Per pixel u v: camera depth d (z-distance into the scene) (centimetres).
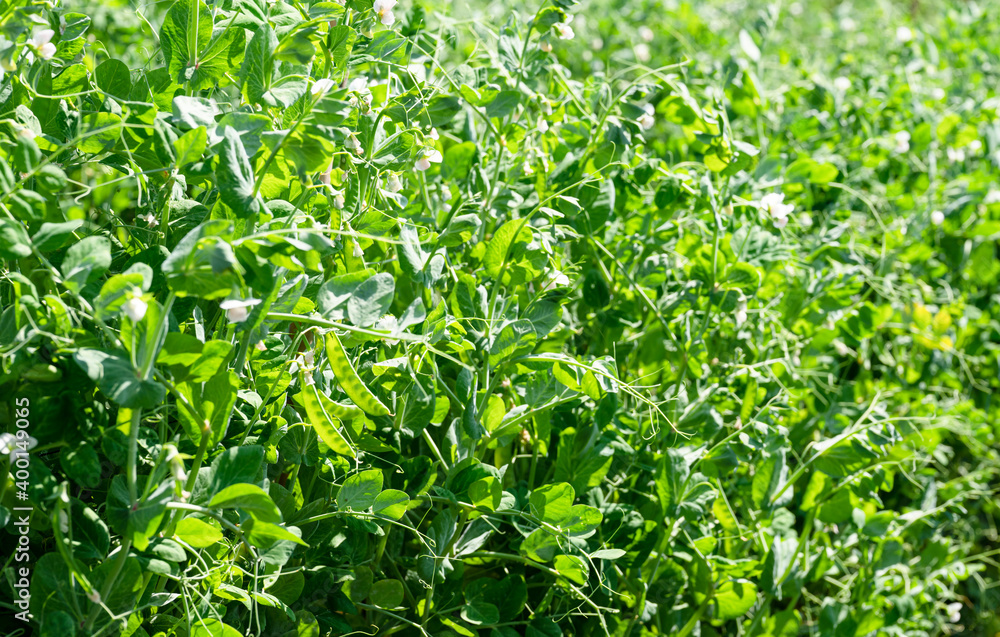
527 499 174
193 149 129
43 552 138
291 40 136
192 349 115
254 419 140
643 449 198
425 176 194
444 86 207
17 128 128
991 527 300
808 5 623
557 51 375
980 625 288
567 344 218
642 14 425
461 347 164
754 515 214
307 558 154
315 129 121
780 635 216
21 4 132
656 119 342
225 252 104
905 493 281
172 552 118
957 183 307
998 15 466
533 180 206
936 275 305
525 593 173
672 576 197
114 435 125
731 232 220
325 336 135
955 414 275
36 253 113
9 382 120
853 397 263
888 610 236
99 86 152
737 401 216
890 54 416
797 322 249
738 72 256
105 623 123
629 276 209
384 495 145
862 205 311
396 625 166
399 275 182
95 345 122
